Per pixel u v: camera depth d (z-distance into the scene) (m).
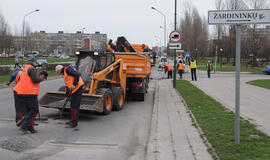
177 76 31.34
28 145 5.93
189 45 68.12
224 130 6.79
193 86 18.20
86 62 10.15
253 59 48.66
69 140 6.44
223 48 59.59
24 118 7.23
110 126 8.02
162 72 40.53
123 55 12.81
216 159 4.91
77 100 7.66
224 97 13.03
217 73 36.19
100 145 6.13
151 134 6.85
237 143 5.62
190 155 5.23
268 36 50.66
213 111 9.43
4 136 6.50
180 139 6.34
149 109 11.09
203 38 68.50
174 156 5.21
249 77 27.81
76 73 7.57
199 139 6.31
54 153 5.51
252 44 47.69
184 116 9.03
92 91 9.37
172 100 12.73
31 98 6.84
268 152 5.05
